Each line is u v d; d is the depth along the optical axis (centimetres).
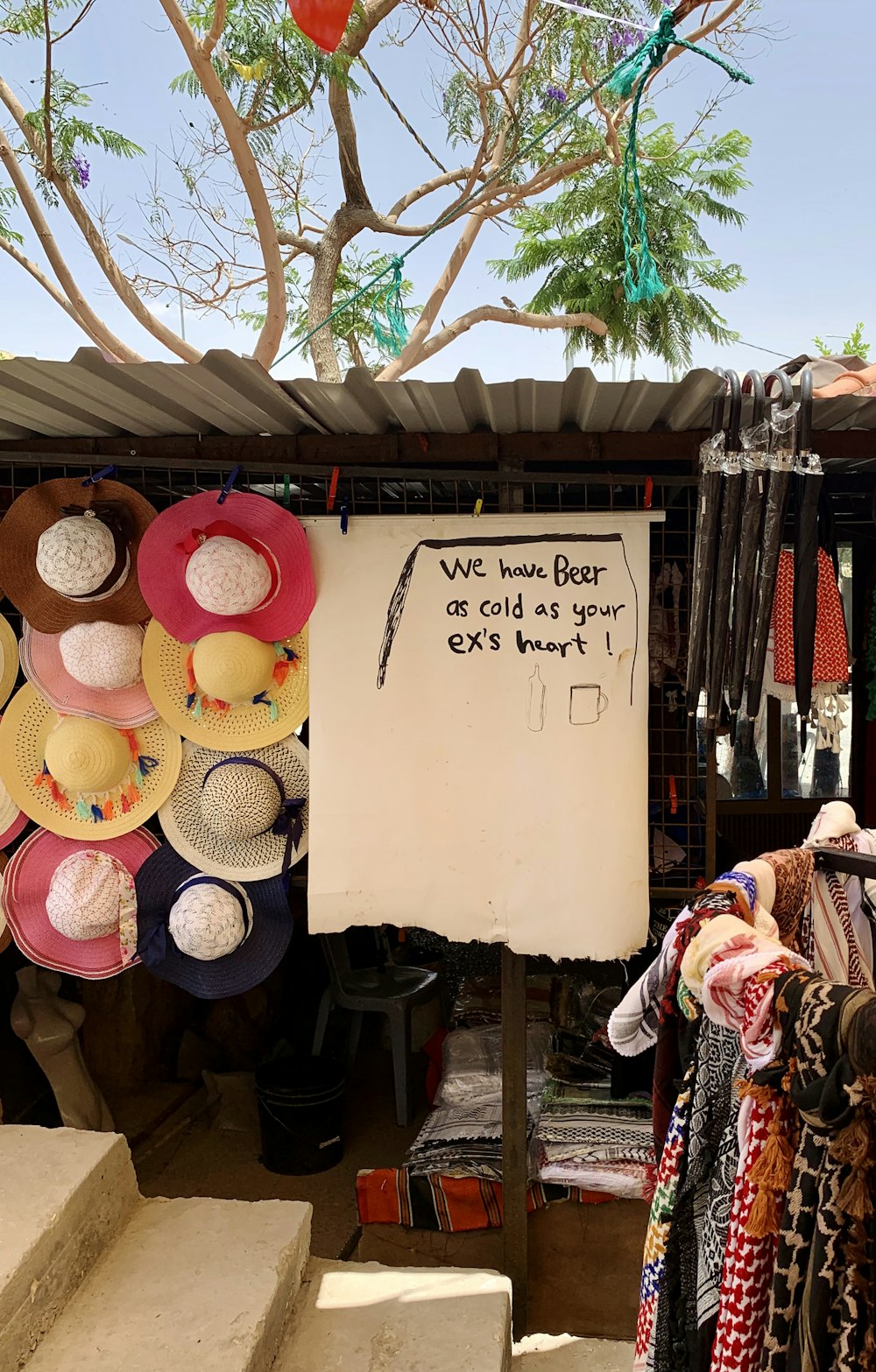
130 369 206
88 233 627
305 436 263
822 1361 110
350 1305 240
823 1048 102
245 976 268
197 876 267
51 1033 350
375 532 249
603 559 243
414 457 261
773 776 489
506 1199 264
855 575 428
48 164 607
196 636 256
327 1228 321
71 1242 224
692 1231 142
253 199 599
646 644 243
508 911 249
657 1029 145
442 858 250
